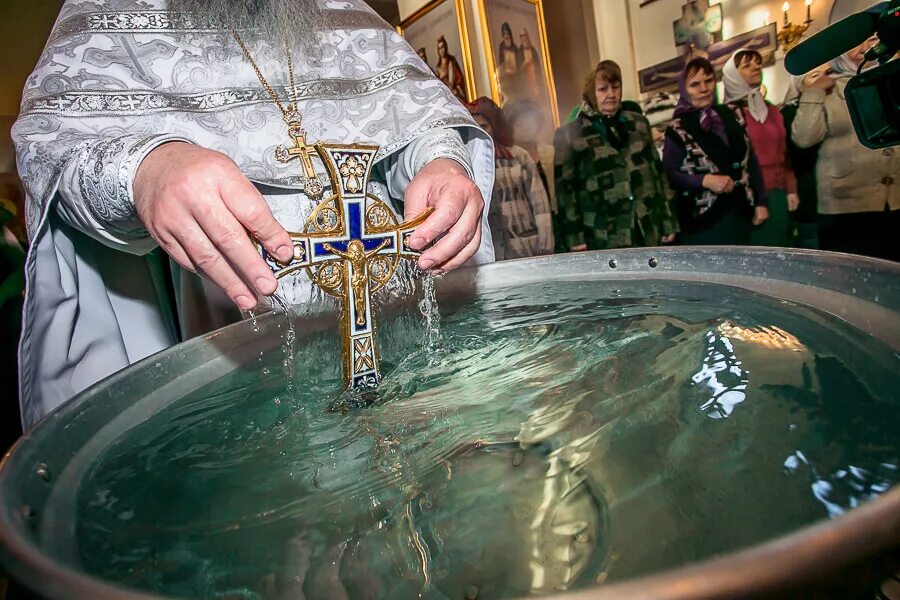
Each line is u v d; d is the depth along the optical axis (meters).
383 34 1.56
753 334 0.85
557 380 0.81
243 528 0.55
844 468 0.50
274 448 0.72
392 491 0.59
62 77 1.23
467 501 0.56
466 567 0.47
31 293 1.18
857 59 3.30
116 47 1.29
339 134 1.45
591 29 5.07
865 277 0.88
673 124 3.68
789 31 3.72
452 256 1.05
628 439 0.62
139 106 1.27
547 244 4.16
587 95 3.60
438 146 1.36
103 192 0.96
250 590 0.47
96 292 1.35
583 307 1.14
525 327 1.07
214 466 0.68
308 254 0.85
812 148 3.57
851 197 3.48
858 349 0.73
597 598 0.27
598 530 0.49
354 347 0.89
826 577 0.29
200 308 1.59
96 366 1.33
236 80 1.38
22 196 3.83
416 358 0.99
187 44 1.35
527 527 0.51
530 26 5.14
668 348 0.86
